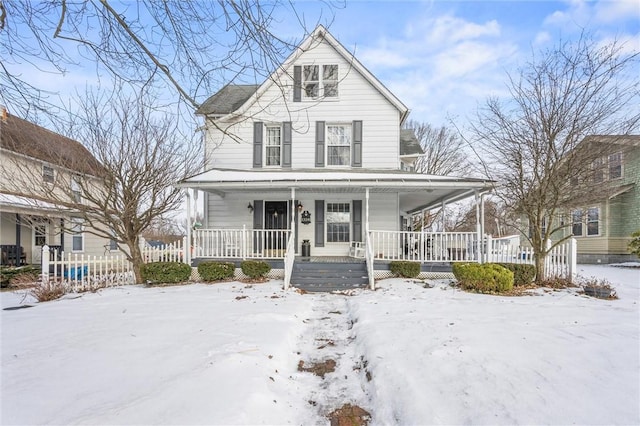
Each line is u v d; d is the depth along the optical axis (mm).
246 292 8508
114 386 3203
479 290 8242
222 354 3955
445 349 4074
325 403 3283
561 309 6309
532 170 9539
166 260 10852
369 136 12945
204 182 10250
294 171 12492
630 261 15609
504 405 2830
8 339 4789
